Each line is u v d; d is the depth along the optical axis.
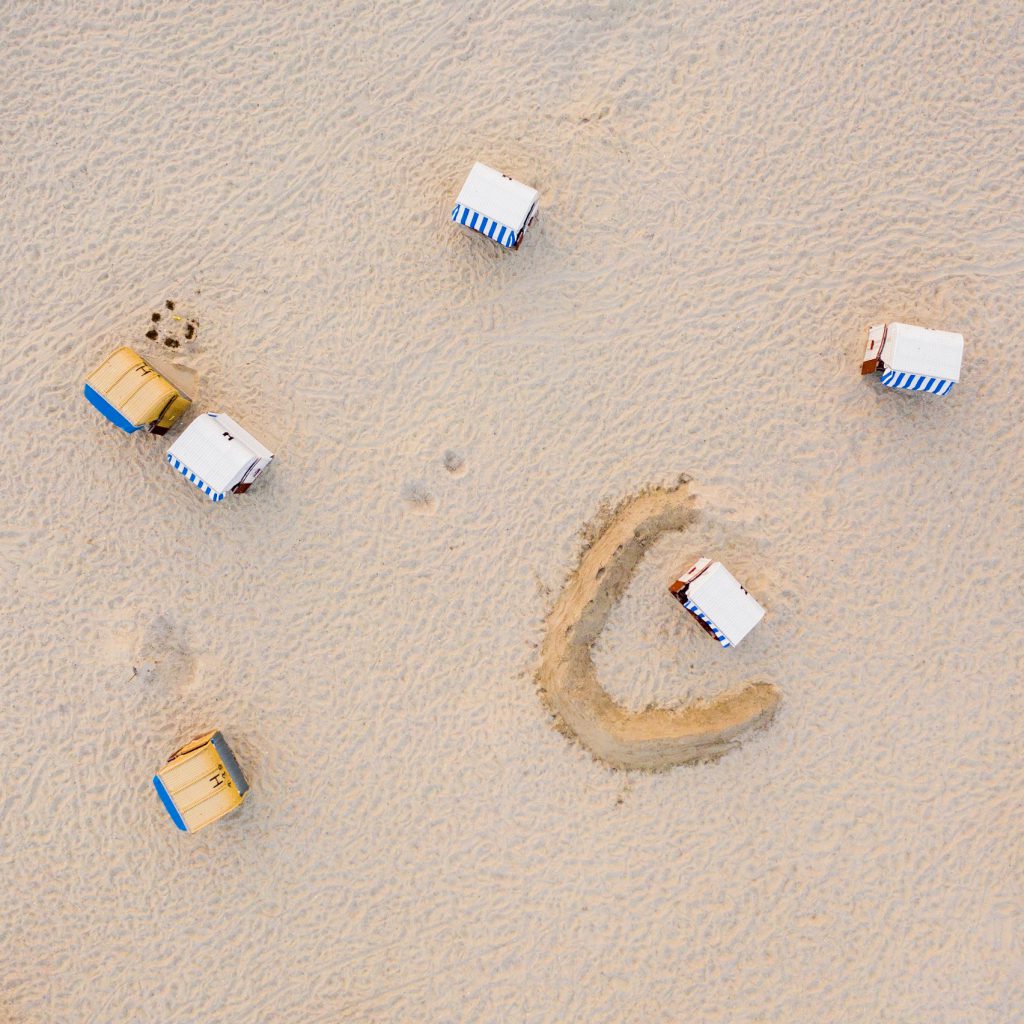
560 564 9.36
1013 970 9.16
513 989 9.23
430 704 9.36
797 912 9.24
